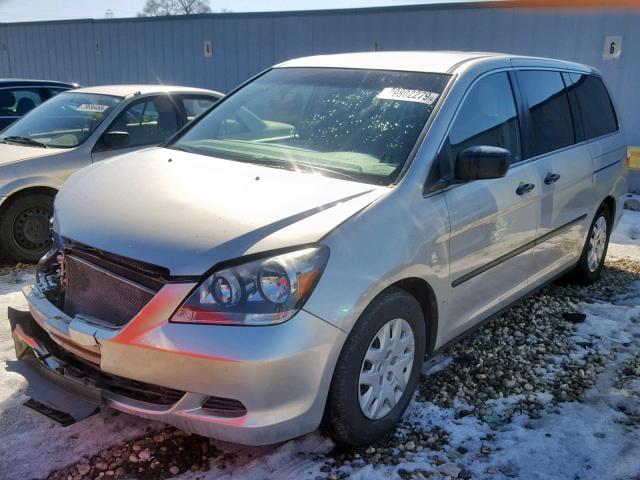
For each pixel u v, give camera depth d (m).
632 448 3.04
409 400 3.19
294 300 2.48
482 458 2.95
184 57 14.08
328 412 2.75
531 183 3.93
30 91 9.63
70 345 2.77
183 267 2.49
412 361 3.15
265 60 12.94
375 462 2.89
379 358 2.89
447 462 2.90
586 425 3.24
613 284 5.58
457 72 3.62
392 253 2.82
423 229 3.01
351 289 2.64
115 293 2.70
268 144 3.64
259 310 2.45
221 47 13.47
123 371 2.55
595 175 4.95
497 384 3.65
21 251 5.68
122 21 14.87
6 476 2.71
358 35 11.70
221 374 2.42
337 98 3.73
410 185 3.04
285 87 4.05
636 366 3.93
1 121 9.22
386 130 3.37
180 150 3.82
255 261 2.50
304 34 12.34
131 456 2.88
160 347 2.45
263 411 2.47
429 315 3.29
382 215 2.84
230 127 3.97
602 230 5.43
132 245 2.64
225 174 3.21
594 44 9.83
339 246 2.64
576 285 5.44
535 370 3.84
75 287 2.90
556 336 4.36
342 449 2.98
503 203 3.62
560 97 4.69
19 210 5.62
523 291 4.21
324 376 2.60
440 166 3.22
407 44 11.23
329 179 3.10
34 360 3.00
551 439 3.11
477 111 3.62
